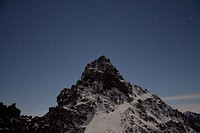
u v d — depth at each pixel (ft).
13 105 446.60
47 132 447.01
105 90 627.87
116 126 463.83
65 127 456.86
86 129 458.91
